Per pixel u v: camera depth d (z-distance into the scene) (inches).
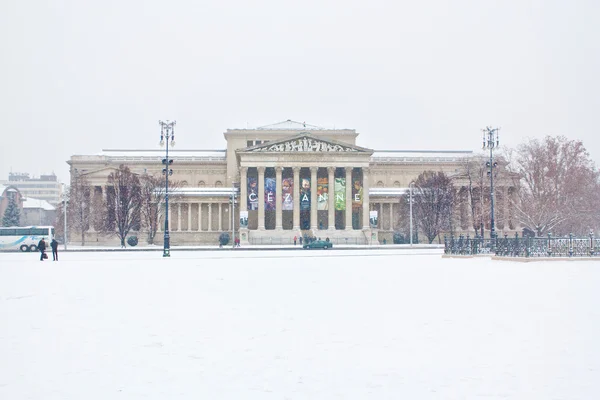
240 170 6254.9
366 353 705.6
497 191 5940.0
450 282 1539.1
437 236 6072.8
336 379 596.7
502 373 609.0
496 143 3676.2
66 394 551.2
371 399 531.8
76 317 986.1
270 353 711.1
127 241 5802.2
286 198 6166.3
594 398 526.3
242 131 7199.8
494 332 820.0
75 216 6274.6
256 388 569.6
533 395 535.5
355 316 974.4
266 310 1051.9
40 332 851.4
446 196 5654.5
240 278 1736.0
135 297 1267.2
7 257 3540.8
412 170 7421.3
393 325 886.4
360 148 6235.2
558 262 2463.1
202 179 7386.8
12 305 1150.3
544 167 5177.2
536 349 713.0
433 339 780.6
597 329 832.9
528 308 1034.7
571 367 629.0
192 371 631.8
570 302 1107.9
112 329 872.3
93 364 662.5
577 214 5167.3
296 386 574.2
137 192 5506.9
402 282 1555.1
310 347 741.9
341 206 6210.6
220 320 946.1
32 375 616.7
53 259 3097.9
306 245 4660.4
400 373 615.5
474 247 3080.7
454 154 7755.9
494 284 1471.5
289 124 7445.9
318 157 6225.4
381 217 6633.9
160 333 839.7
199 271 2060.8
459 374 608.1
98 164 7258.9
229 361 673.0
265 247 4928.6
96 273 2018.9
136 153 7677.2
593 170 5605.3
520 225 6077.8
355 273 1898.4
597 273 1820.9
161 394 551.5
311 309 1059.3
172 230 6555.1
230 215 6550.2
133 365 658.2
